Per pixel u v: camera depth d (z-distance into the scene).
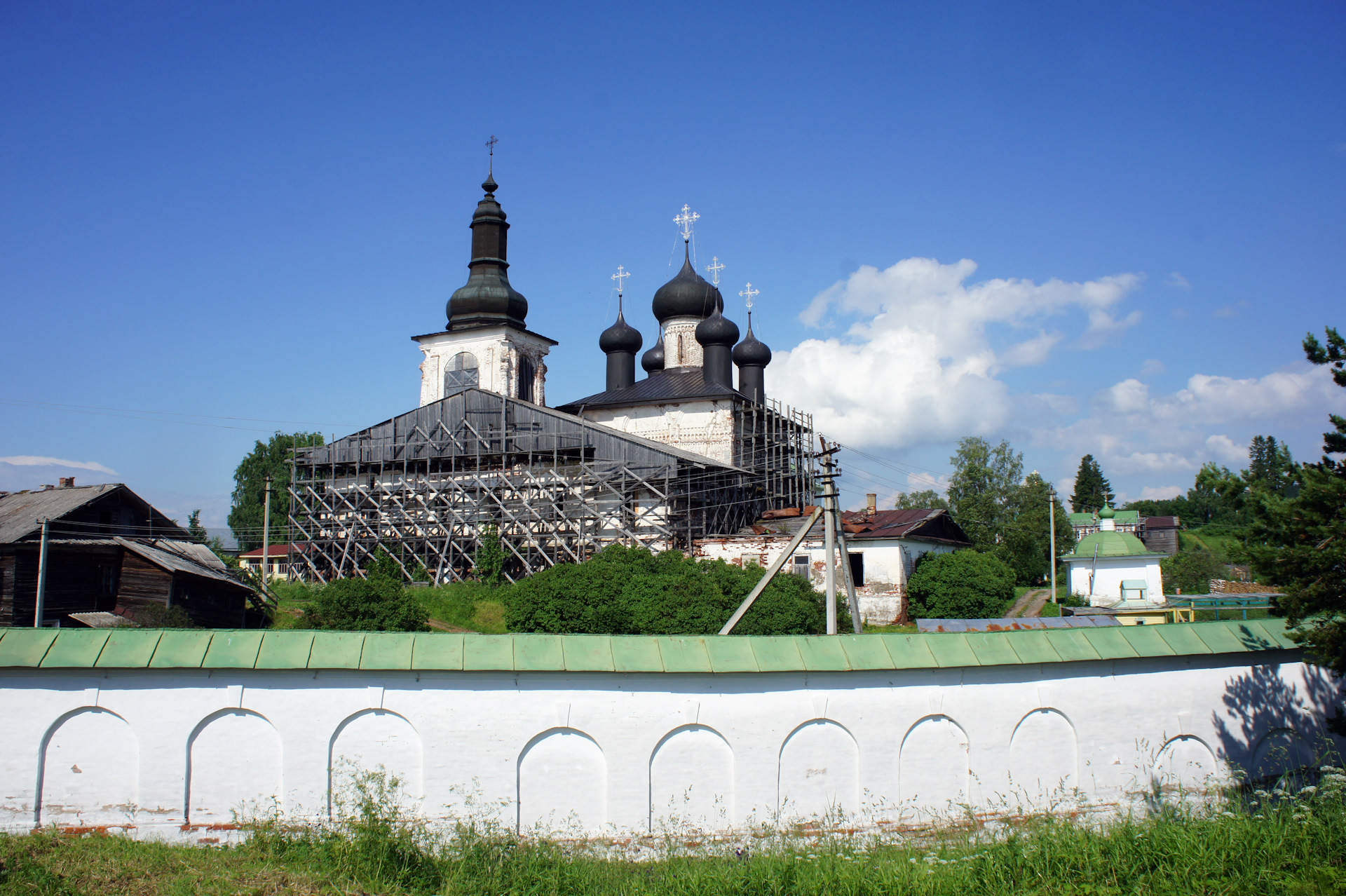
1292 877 13.18
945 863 14.25
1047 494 89.38
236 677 15.42
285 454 98.88
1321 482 16.98
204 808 15.18
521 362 69.94
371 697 15.54
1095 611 44.56
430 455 59.66
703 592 37.47
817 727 16.50
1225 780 18.20
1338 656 16.58
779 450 70.50
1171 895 12.94
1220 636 18.70
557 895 13.56
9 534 37.75
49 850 13.98
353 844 13.82
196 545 45.34
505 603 41.34
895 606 48.41
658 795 15.89
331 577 59.72
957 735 17.06
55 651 15.07
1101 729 17.75
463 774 15.51
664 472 53.00
